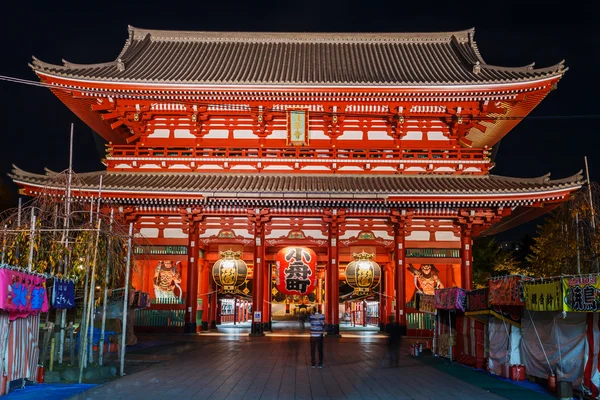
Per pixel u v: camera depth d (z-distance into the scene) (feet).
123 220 116.98
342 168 127.95
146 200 116.67
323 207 119.75
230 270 117.29
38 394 52.65
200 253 127.85
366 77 135.13
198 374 65.98
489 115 131.44
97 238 65.67
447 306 80.23
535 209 126.41
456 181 124.26
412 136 130.93
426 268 122.21
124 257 75.00
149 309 121.49
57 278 58.54
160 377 63.57
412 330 118.32
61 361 70.64
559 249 112.88
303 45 160.97
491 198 115.03
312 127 131.44
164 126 131.54
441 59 150.30
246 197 115.14
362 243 123.13
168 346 97.60
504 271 191.52
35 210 68.95
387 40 162.09
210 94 123.44
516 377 62.59
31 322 56.90
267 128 130.93
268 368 71.41
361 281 117.91
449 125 130.41
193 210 120.26
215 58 150.00
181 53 153.07
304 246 122.52
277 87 121.29
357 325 203.00
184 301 121.70
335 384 59.52
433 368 73.05
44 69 119.85
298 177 126.62
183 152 130.31
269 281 132.26
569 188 113.60
